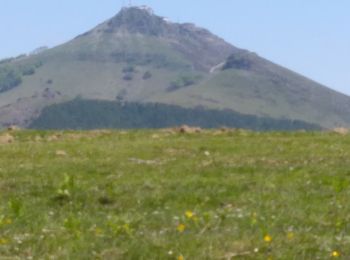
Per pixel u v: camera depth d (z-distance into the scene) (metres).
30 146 34.09
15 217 19.39
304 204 20.67
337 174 25.89
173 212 20.02
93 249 16.12
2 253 16.05
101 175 26.30
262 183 24.11
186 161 29.20
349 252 15.77
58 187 23.19
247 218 18.73
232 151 31.80
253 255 15.55
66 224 18.20
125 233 17.39
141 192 22.77
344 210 19.80
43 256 15.83
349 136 37.09
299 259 15.38
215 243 16.27
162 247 16.02
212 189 23.16
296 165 27.91
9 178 25.73
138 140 35.94
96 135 38.62
